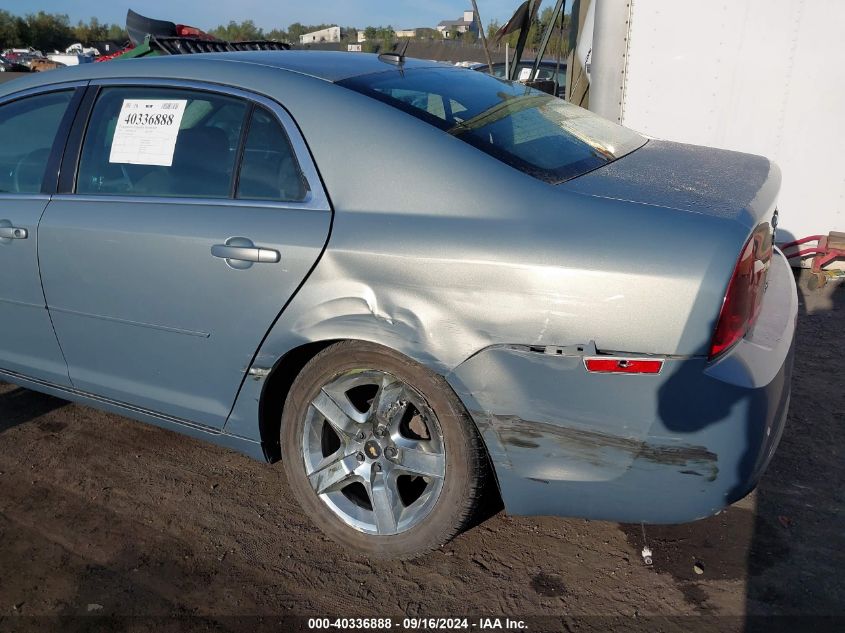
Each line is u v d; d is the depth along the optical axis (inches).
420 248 88.7
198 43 190.5
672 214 82.7
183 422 115.2
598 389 82.3
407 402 94.5
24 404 150.6
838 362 158.7
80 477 124.6
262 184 102.8
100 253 112.3
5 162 129.7
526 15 312.7
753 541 104.1
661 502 84.9
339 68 109.2
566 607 93.9
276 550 106.0
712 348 79.0
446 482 92.9
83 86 123.2
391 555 99.7
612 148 108.7
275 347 99.7
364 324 92.0
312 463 103.3
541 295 83.0
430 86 110.2
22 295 125.0
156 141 113.3
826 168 212.4
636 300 79.7
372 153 96.0
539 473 88.1
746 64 212.8
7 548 107.6
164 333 109.8
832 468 120.1
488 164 91.4
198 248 102.9
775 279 106.0
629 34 222.1
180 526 111.6
